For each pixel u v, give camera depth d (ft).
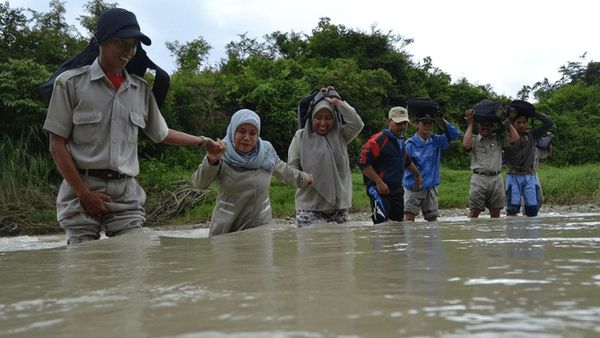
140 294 3.09
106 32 9.04
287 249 5.63
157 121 10.29
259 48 99.50
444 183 55.16
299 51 97.71
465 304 2.47
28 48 57.77
